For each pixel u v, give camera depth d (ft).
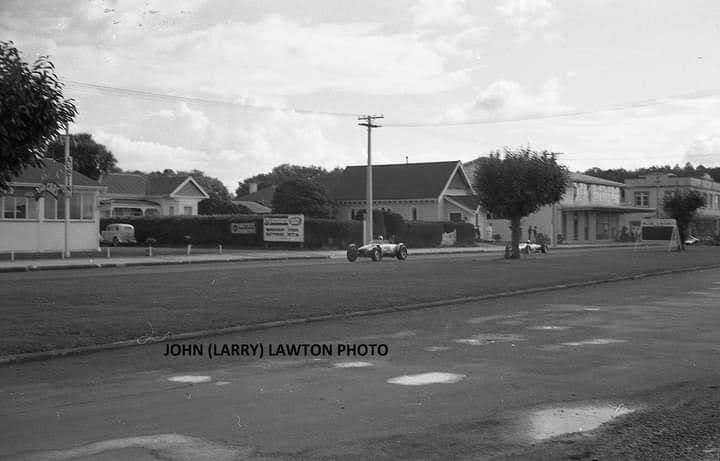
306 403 25.61
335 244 171.12
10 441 21.22
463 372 30.86
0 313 45.62
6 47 33.35
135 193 230.89
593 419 23.30
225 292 58.59
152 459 19.61
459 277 75.46
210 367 32.24
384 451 20.15
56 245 134.00
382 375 30.32
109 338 37.88
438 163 235.81
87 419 23.62
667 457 19.44
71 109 35.22
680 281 81.87
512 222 120.78
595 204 253.85
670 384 28.43
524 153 116.06
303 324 45.57
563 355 34.78
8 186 36.40
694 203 181.06
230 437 21.54
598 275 83.97
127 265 105.91
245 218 169.48
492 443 20.79
